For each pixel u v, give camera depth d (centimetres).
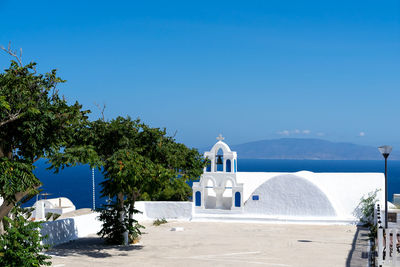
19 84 1711
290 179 3869
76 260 2167
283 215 3831
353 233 3212
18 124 1733
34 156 1884
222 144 4062
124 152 2228
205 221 3884
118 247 2616
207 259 2242
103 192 2514
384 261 1911
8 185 1591
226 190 4375
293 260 2223
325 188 3978
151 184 2394
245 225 3669
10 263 1585
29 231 1688
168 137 2691
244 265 2091
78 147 2141
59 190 15175
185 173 2650
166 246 2673
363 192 3909
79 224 3031
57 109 1814
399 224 3123
